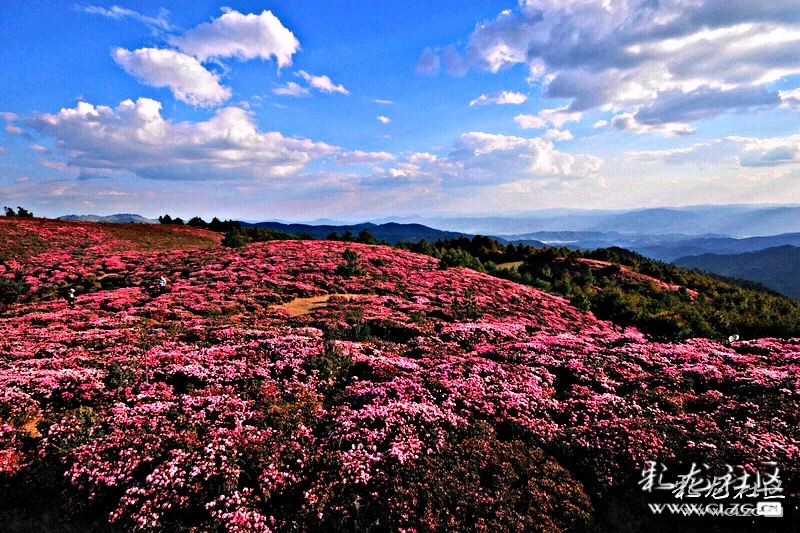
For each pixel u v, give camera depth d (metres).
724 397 16.09
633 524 9.57
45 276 43.25
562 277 80.94
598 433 12.88
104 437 11.38
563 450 12.23
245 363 17.83
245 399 14.40
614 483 10.84
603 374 18.80
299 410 13.91
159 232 90.50
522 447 12.24
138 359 17.12
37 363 15.97
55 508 9.30
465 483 10.28
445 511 9.39
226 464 10.60
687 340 28.34
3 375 14.15
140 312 28.22
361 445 11.68
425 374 17.77
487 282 54.19
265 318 29.34
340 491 9.95
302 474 10.58
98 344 19.61
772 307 65.06
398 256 67.25
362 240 100.56
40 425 11.95
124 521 9.04
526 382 17.20
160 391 14.48
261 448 11.34
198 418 12.85
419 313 33.34
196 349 19.39
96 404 13.42
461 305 39.22
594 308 49.03
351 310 32.47
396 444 11.70
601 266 97.06
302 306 34.78
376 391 15.33
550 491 10.36
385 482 10.28
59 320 25.81
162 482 9.73
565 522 9.54
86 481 9.88
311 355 19.11
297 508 9.54
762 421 13.41
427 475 10.46
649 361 21.25
